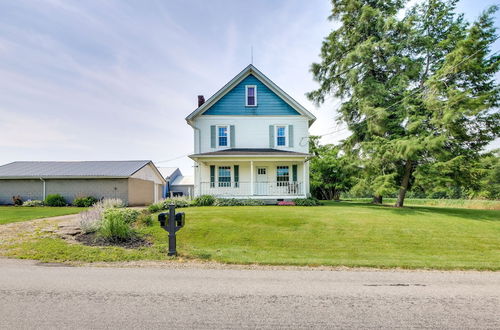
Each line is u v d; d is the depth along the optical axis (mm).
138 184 23047
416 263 6020
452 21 16484
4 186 20922
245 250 7219
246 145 18297
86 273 5113
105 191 20922
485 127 13805
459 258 6613
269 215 11086
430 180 14117
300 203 15984
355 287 4496
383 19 16406
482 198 29438
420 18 17062
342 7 18562
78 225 9125
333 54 19125
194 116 18047
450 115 12414
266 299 3932
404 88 15875
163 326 3090
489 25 13078
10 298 3879
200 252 6809
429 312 3543
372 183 15961
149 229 8844
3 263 5664
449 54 13602
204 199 15320
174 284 4555
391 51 16016
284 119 18469
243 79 18656
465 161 14070
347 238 8320
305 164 18250
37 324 3119
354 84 17484
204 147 18141
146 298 3926
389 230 9102
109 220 7797
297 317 3357
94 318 3277
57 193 20812
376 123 15570
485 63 13648
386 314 3469
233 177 18078
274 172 18172
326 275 5180
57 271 5207
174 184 37281
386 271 5496
